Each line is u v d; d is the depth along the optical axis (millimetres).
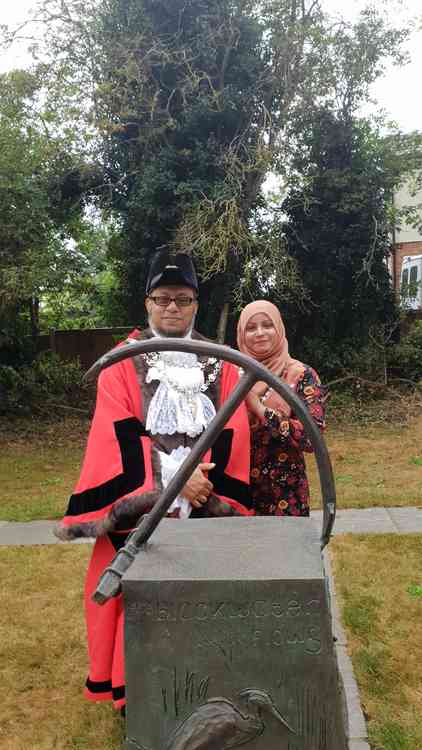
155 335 2549
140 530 1759
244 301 10844
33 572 4352
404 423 9789
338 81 10461
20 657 3205
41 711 2793
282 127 10289
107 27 9844
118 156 10680
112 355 1697
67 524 2312
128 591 1608
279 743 1611
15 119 9461
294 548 1777
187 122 10039
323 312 11477
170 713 1633
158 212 10148
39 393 10852
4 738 2623
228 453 2391
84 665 3143
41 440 9539
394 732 2523
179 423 2365
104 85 9484
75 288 10992
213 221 9594
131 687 1640
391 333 11750
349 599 3664
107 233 12055
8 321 10547
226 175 9930
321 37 9852
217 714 1595
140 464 2311
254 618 1593
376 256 11297
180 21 9961
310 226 11250
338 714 1605
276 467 2631
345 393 10977
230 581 1582
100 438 2365
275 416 2449
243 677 1609
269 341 2613
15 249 9266
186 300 2518
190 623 1606
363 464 7695
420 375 11633
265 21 10094
